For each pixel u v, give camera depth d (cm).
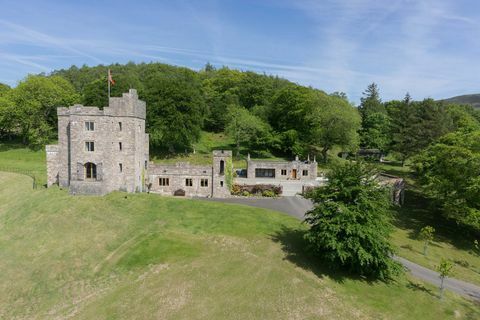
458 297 3275
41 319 2802
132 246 3744
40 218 4453
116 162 5306
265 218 4631
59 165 5428
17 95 9138
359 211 3256
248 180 6919
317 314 2717
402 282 3441
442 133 7831
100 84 8875
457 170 5025
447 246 4694
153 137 8244
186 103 8356
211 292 2938
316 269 3391
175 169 5984
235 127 9175
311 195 3656
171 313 2697
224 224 4322
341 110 8525
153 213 4575
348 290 3102
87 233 4056
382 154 10575
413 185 7425
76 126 5059
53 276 3347
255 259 3484
